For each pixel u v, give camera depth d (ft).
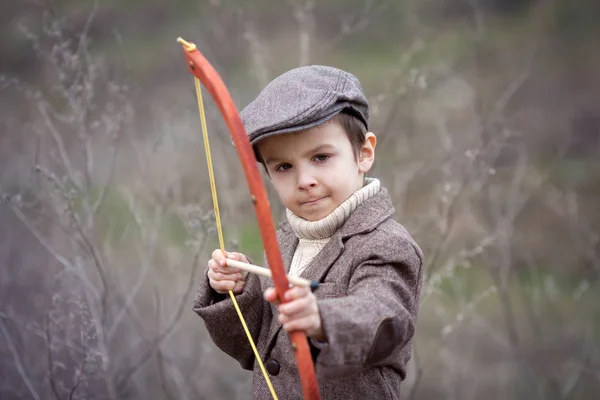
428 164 17.99
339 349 7.29
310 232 8.88
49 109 16.37
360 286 8.11
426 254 15.74
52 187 15.33
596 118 26.43
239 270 9.20
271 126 8.30
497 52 27.94
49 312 13.74
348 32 20.93
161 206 16.44
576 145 25.72
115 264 16.70
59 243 16.85
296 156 8.55
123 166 18.80
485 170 16.28
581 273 20.40
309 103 8.34
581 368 16.57
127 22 27.35
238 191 17.90
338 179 8.64
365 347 7.39
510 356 17.16
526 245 21.30
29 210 16.37
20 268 17.15
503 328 18.20
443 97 21.95
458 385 16.70
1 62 22.61
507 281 17.87
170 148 19.15
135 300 16.81
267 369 9.04
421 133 19.62
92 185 16.44
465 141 18.54
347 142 8.74
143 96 23.40
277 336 9.06
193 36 23.80
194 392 15.49
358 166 8.97
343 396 8.59
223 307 9.27
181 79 24.76
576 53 29.48
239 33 21.80
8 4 23.89
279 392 8.85
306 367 7.31
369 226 8.64
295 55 22.38
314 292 8.57
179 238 17.63
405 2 29.43
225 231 16.35
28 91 17.44
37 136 17.49
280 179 8.75
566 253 21.01
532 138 25.21
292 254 9.35
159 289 16.84
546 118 26.22
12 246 17.67
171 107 22.17
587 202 23.22
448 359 17.22
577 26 31.04
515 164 23.08
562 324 18.47
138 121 21.26
